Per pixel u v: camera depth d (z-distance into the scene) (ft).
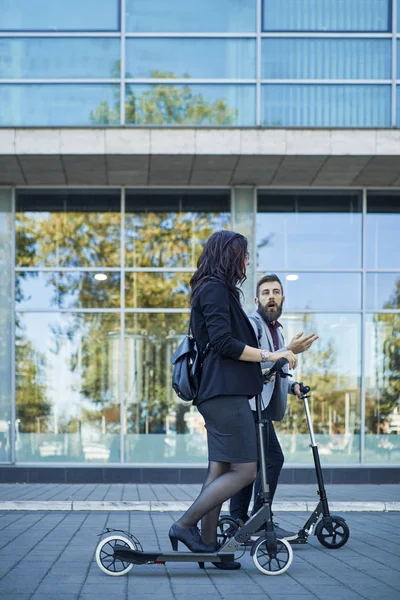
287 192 39.04
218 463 13.51
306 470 37.52
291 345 13.24
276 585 12.60
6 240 38.14
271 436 17.19
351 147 34.60
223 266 13.52
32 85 36.14
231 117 36.40
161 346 38.52
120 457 37.96
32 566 14.16
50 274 38.47
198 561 13.21
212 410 13.17
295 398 38.32
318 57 36.76
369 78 36.78
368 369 38.68
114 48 36.42
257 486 17.10
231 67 36.58
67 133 34.35
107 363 38.37
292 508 25.77
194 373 13.41
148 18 36.58
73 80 36.22
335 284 38.78
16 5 36.40
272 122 36.47
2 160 34.94
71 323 38.40
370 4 36.96
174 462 38.06
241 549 16.15
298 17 36.86
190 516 13.15
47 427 37.99
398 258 39.04
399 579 13.21
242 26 36.73
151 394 38.34
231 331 13.15
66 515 23.41
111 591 11.98
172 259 38.78
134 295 38.60
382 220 39.11
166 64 36.47
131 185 38.78
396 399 38.65
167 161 35.27
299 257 38.81
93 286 38.55
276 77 36.63
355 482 37.63
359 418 38.45
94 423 38.11
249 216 38.52
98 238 38.70
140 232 38.78
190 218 38.88
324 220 38.96
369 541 17.83
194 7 36.70
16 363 38.04
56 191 38.78
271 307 17.92
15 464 37.58
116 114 36.17
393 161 35.24
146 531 19.31
